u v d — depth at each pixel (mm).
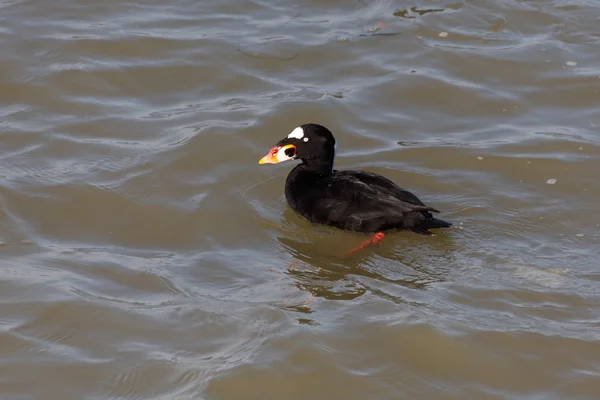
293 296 11500
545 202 13656
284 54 17734
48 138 15016
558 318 11016
